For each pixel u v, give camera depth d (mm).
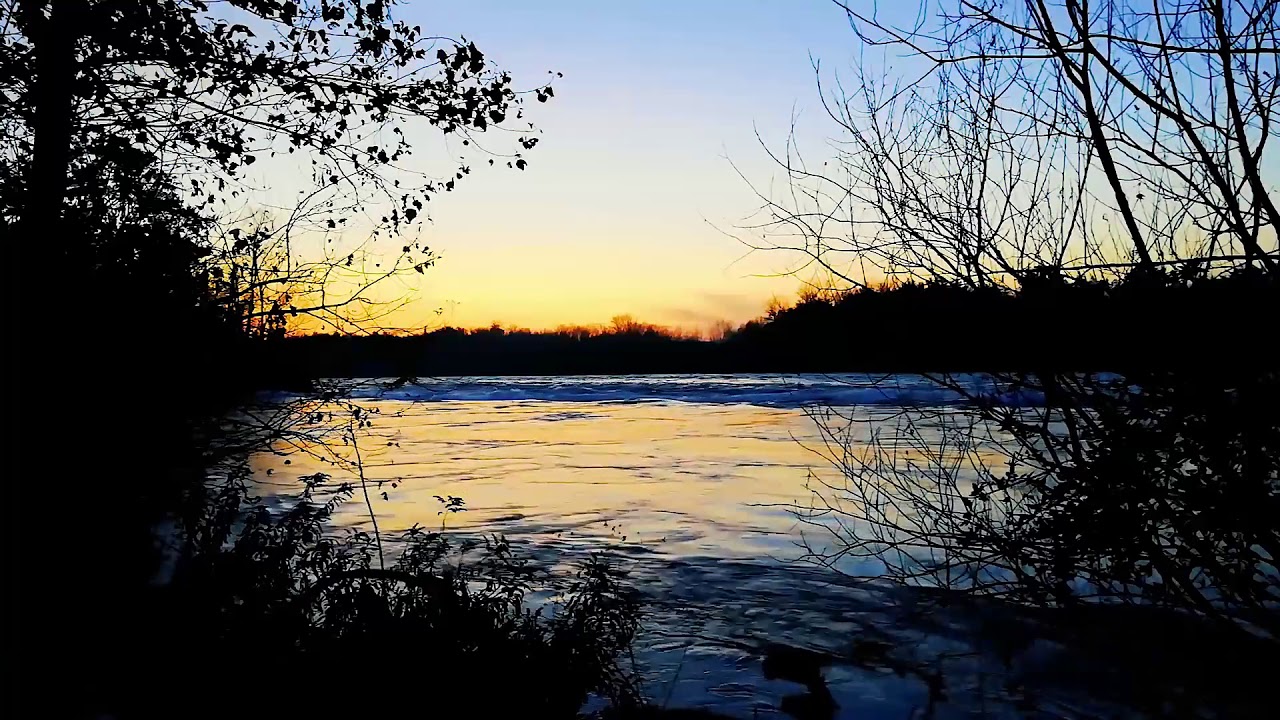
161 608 4824
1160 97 4324
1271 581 4703
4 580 4766
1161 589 5012
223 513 5457
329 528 11641
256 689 4574
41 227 5180
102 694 4539
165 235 5590
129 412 5207
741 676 6441
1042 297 4816
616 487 16188
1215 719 4879
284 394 6027
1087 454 4910
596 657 5273
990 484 5453
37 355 4969
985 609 6719
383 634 4742
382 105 6270
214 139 6199
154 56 5879
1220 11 4109
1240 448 4477
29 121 5570
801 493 14617
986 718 5477
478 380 70875
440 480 17094
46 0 5543
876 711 5781
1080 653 5969
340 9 6195
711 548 10758
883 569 8828
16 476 4887
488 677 4742
